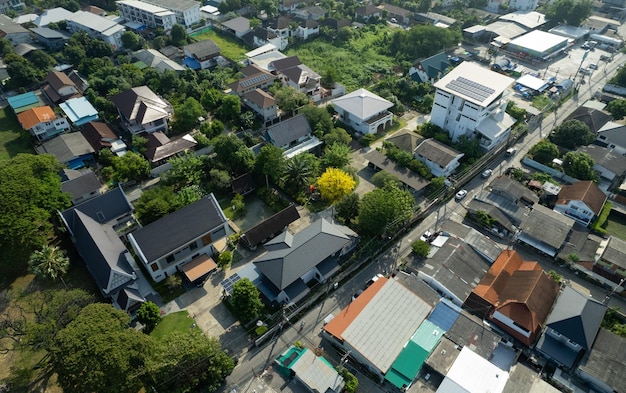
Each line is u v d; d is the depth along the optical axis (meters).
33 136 94.12
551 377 52.91
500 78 92.44
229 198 80.94
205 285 65.38
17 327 54.78
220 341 57.75
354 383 51.81
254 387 51.69
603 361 52.25
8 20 138.62
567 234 70.75
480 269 65.31
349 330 55.47
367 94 100.25
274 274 61.59
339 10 160.00
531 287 59.00
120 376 45.88
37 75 114.00
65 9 154.38
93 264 62.59
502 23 149.12
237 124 100.19
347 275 66.62
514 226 74.00
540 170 87.88
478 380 50.09
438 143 89.19
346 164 85.00
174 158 86.88
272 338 58.62
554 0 168.50
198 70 123.19
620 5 159.75
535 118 103.00
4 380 53.75
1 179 66.06
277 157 78.88
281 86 110.62
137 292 62.41
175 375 49.78
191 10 151.00
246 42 142.12
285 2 161.12
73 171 81.19
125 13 152.88
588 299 56.97
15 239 61.59
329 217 75.62
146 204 70.75
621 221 76.69
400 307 58.31
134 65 117.25
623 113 100.44
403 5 166.62
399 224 72.62
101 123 94.81
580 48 141.00
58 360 45.91
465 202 80.81
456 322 57.56
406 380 51.28
